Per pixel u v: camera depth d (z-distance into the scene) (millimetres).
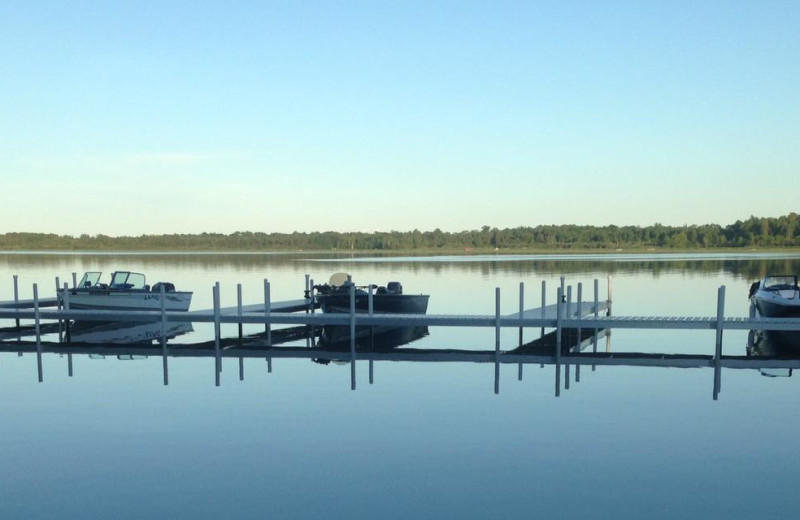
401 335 25562
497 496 9469
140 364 19750
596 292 23094
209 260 100000
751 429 12336
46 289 43312
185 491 9648
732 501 9289
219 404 14383
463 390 15781
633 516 8875
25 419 13258
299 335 25312
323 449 11352
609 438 11883
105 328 28062
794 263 78250
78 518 8820
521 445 11508
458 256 129625
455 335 25609
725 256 114000
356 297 23000
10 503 9297
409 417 13250
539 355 16750
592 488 9703
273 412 13688
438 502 9273
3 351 20297
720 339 15930
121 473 10336
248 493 9578
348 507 9141
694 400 14609
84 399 14961
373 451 11227
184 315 18656
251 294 39625
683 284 45375
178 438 11969
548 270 63906
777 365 15797
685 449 11297
